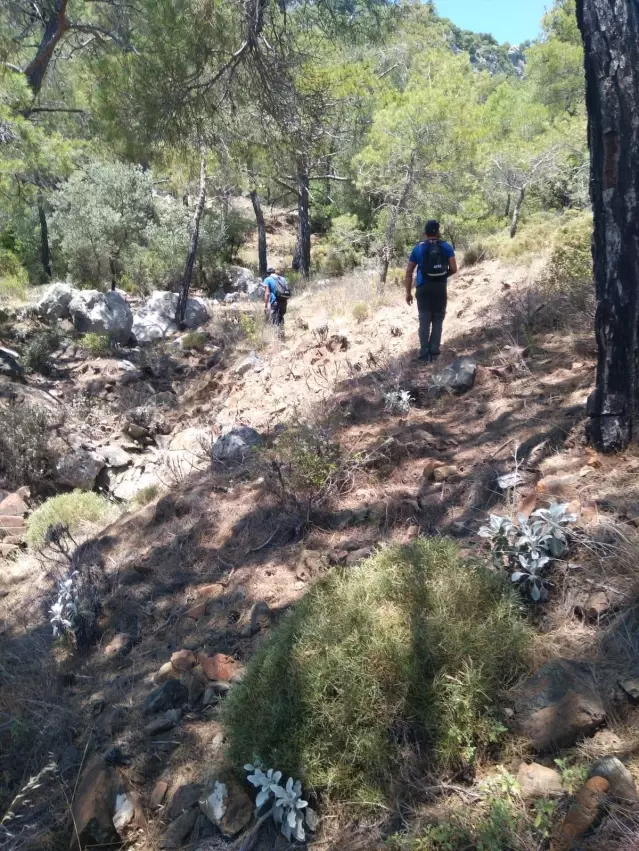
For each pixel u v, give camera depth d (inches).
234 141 426.3
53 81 592.7
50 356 486.0
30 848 107.5
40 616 185.8
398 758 95.5
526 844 78.7
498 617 107.1
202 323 622.2
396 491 170.2
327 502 172.6
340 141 606.9
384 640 104.1
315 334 386.0
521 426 179.8
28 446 318.0
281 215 1435.8
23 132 440.8
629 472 139.0
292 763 97.3
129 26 469.1
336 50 442.6
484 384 223.9
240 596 154.0
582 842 76.2
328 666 103.0
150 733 120.4
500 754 93.4
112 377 447.8
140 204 842.2
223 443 240.5
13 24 518.9
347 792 94.6
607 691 94.1
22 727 132.6
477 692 97.3
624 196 138.0
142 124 392.5
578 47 930.7
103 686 141.5
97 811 106.0
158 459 309.4
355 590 116.6
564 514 121.3
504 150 644.7
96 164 816.9
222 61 374.9
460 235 662.5
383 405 234.2
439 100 512.1
